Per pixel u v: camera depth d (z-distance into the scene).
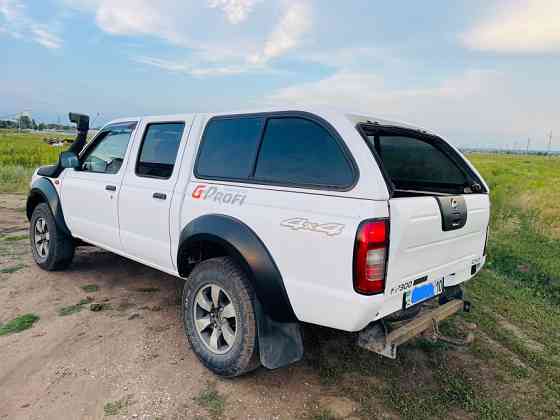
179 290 4.54
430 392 2.97
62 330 3.56
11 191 11.77
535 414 2.80
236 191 2.92
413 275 2.54
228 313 2.89
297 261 2.52
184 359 3.18
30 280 4.68
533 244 7.23
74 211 4.52
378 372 3.19
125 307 4.06
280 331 2.78
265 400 2.76
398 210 2.31
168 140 3.64
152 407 2.63
